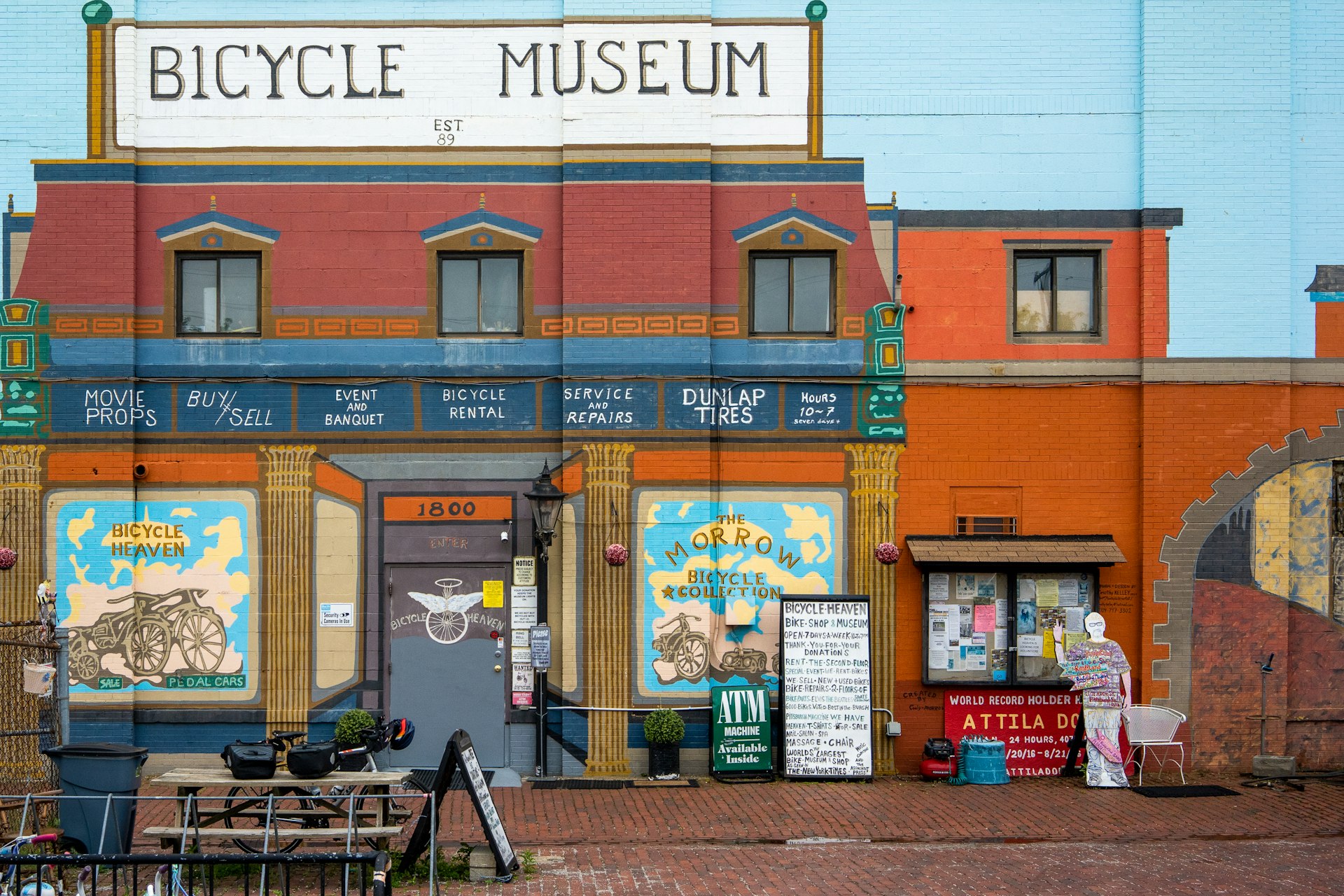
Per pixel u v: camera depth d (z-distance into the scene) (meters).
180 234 12.05
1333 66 12.25
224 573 11.95
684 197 12.03
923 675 11.93
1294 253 12.21
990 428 12.19
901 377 12.16
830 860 9.09
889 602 12.06
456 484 12.08
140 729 11.84
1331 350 12.20
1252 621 11.98
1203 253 12.12
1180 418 12.06
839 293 12.18
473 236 12.12
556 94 12.16
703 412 11.98
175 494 11.96
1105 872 8.76
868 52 12.21
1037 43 12.22
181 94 12.07
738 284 12.18
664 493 11.97
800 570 12.07
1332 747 12.10
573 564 11.90
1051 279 12.27
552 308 12.16
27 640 10.35
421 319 12.11
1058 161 12.22
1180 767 11.84
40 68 11.97
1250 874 8.72
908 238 12.20
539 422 12.12
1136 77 12.23
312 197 12.09
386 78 12.14
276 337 12.06
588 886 8.37
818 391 12.18
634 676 11.87
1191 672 11.96
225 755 8.89
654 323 11.98
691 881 8.49
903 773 11.96
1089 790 11.30
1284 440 12.05
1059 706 11.94
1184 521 12.02
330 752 8.70
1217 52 12.17
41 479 11.84
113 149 11.95
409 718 11.92
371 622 11.97
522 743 11.93
